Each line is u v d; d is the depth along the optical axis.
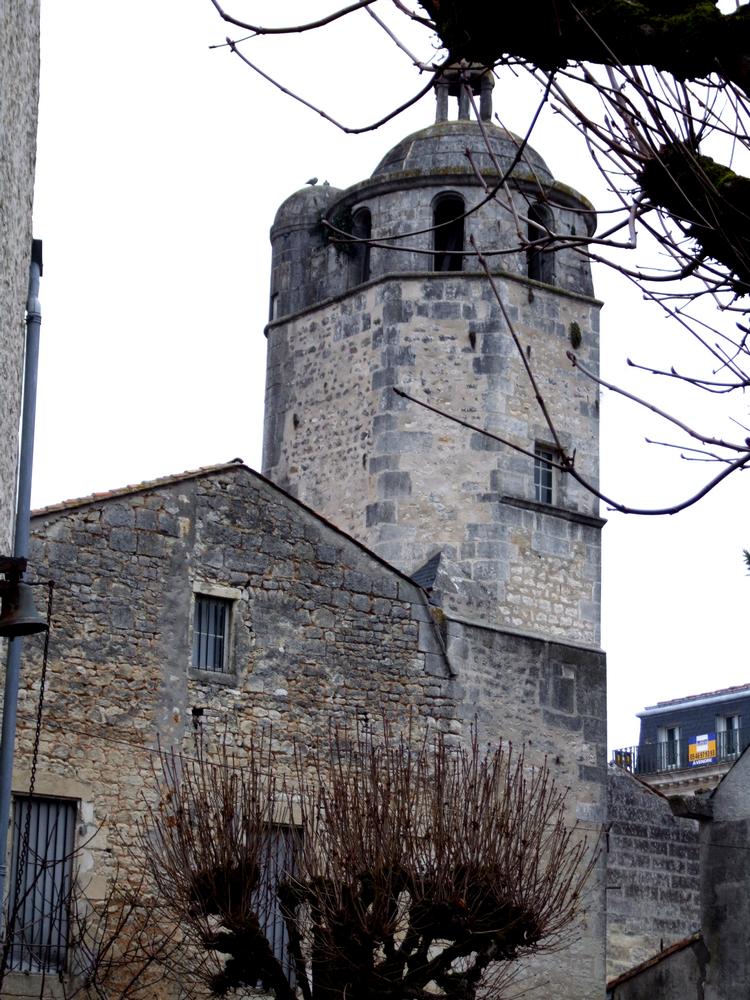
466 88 7.12
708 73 6.75
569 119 6.65
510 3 6.79
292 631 21.77
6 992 18.23
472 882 17.89
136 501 20.81
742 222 6.59
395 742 22.19
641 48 6.76
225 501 21.58
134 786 19.91
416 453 25.52
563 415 26.23
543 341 26.31
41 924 18.77
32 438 14.99
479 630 23.56
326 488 26.47
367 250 27.42
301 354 27.53
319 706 21.70
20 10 7.57
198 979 19.44
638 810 29.59
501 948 17.94
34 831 19.20
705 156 6.68
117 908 19.25
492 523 25.05
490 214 26.39
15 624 8.20
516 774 20.77
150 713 20.28
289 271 28.25
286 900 17.86
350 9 6.49
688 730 48.06
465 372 25.81
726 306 6.71
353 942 17.30
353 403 26.36
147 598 20.61
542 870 22.86
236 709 21.00
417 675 22.73
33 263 15.12
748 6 6.68
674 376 6.56
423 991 17.36
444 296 26.06
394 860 17.75
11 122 7.39
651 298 6.65
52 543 20.03
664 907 29.30
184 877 17.97
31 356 15.13
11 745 15.05
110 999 18.34
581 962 23.17
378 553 25.28
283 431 27.44
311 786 21.20
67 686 19.73
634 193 6.73
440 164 26.78
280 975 17.56
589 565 25.83
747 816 23.77
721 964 23.41
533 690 23.91
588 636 25.48
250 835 18.03
